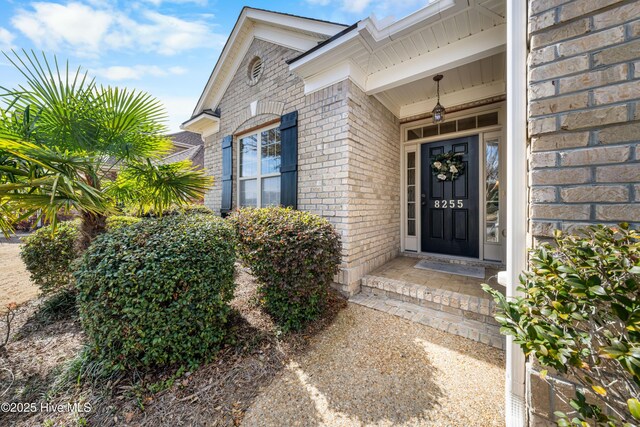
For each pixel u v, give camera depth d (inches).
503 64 120.9
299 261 90.9
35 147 74.0
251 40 179.8
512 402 53.3
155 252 70.0
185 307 72.0
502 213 144.6
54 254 116.4
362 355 80.0
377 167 151.6
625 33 40.6
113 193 118.4
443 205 166.6
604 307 37.3
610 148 41.6
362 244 135.9
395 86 132.8
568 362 33.0
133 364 70.0
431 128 170.2
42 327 98.9
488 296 103.6
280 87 159.3
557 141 45.7
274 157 170.4
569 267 34.3
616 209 41.1
